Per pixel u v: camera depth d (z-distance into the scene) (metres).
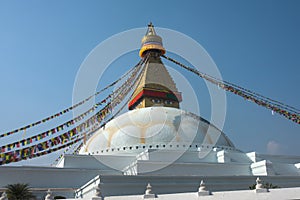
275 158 37.69
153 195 18.58
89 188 26.62
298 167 35.69
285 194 16.52
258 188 17.03
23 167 29.33
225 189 28.77
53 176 29.81
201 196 17.47
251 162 35.19
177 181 27.59
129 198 18.94
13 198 24.98
